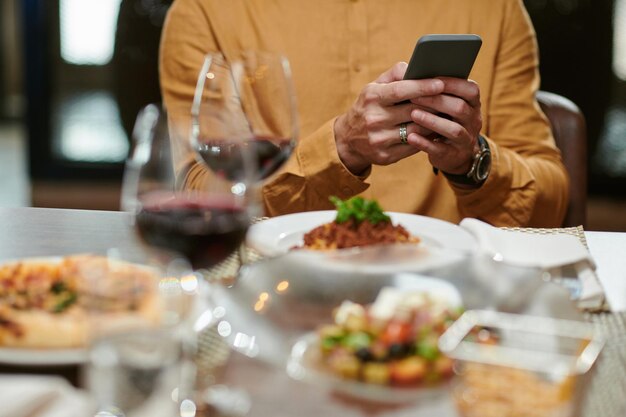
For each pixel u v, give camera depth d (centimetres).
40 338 83
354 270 97
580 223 188
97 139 474
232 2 194
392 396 76
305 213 134
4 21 739
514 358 77
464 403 73
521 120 192
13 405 69
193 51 194
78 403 71
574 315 90
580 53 443
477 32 194
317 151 169
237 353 86
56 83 466
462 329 83
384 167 186
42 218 139
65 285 94
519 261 112
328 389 79
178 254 93
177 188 133
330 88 192
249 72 122
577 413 75
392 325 81
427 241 124
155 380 73
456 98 156
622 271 118
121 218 141
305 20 192
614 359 87
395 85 155
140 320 73
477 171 167
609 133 452
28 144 473
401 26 192
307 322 90
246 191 115
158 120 94
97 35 459
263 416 75
